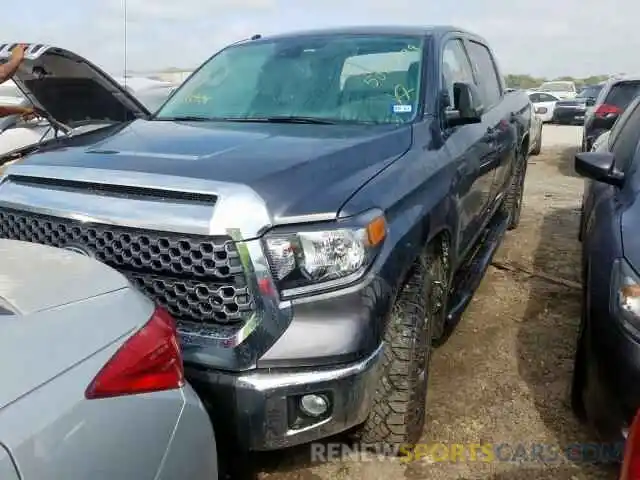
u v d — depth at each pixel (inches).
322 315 87.9
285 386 86.8
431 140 128.4
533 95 945.5
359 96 139.3
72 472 57.7
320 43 157.4
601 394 102.3
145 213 91.2
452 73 156.6
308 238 87.8
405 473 110.2
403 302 107.3
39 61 165.2
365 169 104.0
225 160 99.3
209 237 87.4
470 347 156.1
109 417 62.2
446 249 127.8
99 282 73.8
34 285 70.1
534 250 236.2
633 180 129.1
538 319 172.4
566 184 382.9
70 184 100.7
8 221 106.8
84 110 191.0
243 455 101.3
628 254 106.2
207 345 88.3
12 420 54.6
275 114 140.2
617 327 100.3
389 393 106.6
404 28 160.6
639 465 69.3
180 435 70.2
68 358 61.7
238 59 163.0
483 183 164.6
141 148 109.7
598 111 399.2
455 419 125.3
